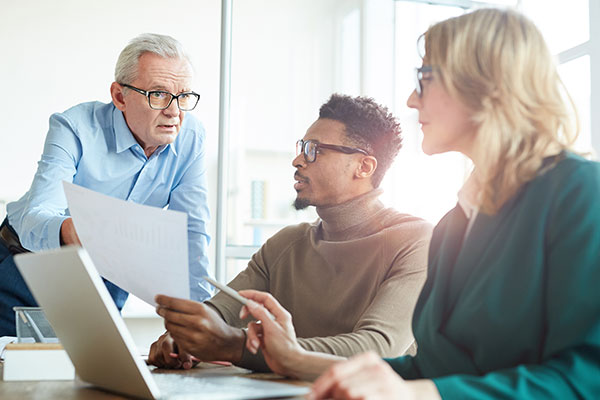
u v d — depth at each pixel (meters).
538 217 0.81
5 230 2.15
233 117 3.33
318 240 1.56
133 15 3.54
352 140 1.49
